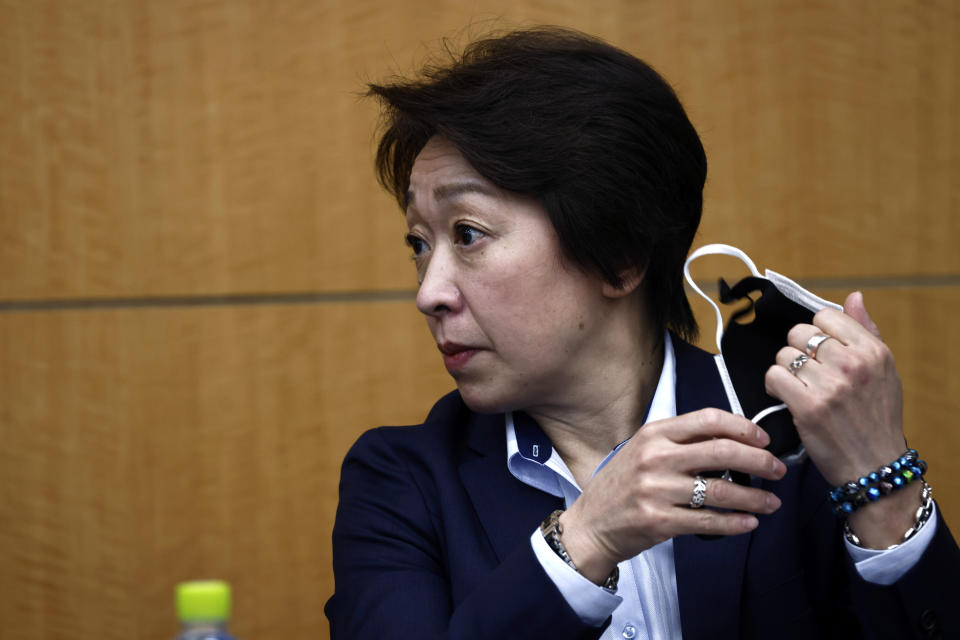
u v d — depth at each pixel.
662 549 4.64
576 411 4.79
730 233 9.54
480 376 4.60
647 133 4.54
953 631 4.11
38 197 9.48
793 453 4.28
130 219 9.49
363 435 5.37
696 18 9.57
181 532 9.46
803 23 9.59
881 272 9.61
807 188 9.58
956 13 9.59
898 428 4.09
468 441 5.06
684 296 5.03
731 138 9.55
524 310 4.45
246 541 9.48
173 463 9.48
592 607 3.97
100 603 9.44
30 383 9.50
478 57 4.66
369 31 9.49
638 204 4.51
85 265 9.51
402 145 5.04
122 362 9.50
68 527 9.48
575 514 4.04
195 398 9.49
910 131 9.62
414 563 4.83
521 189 4.35
